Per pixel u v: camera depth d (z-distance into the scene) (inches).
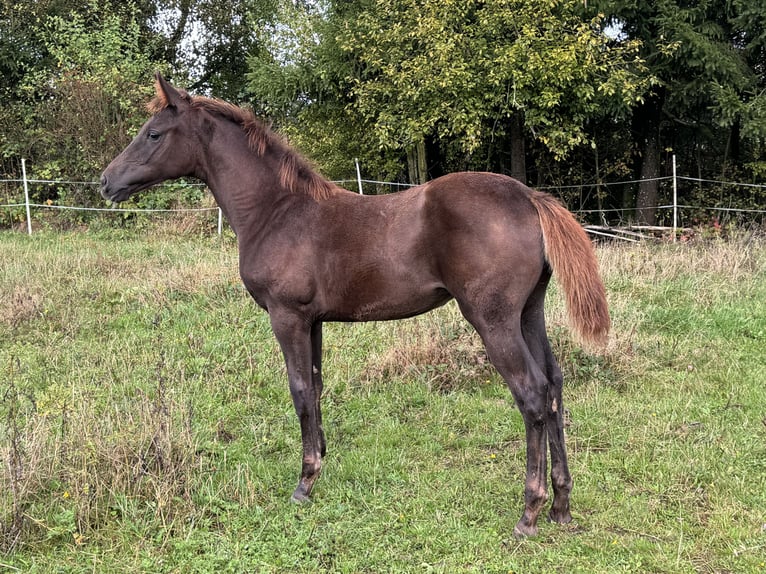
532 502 112.5
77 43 484.7
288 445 154.8
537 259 109.0
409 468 142.6
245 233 130.6
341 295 121.6
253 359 205.9
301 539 113.8
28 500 119.7
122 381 185.9
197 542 112.6
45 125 489.4
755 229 396.2
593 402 172.4
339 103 542.9
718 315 235.8
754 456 140.5
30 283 271.6
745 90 426.9
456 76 421.4
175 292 270.5
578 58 414.3
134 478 125.9
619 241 406.3
